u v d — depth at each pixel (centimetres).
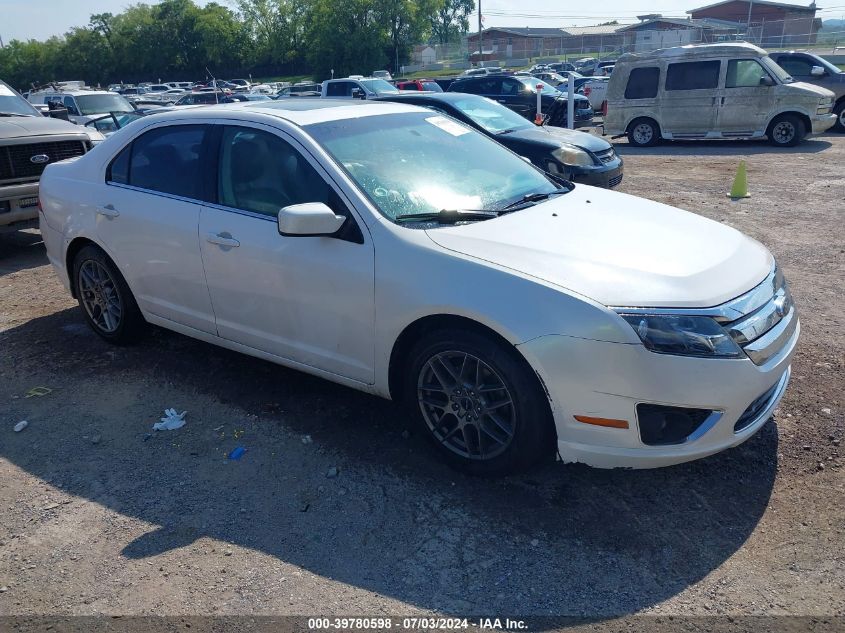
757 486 322
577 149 900
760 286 321
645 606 259
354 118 412
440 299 314
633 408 289
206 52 8806
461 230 339
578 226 353
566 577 274
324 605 264
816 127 1480
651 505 314
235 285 396
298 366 390
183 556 293
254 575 281
